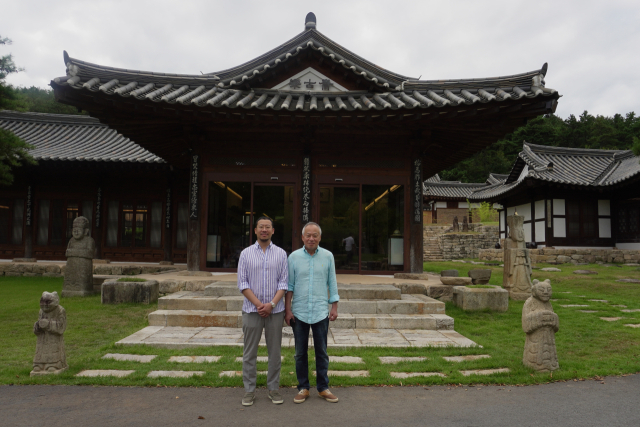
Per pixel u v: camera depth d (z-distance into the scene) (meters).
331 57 9.79
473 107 8.05
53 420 3.55
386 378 4.55
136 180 16.23
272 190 10.14
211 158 10.12
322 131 9.82
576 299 9.90
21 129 18.55
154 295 8.66
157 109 8.27
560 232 21.44
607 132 57.44
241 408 3.84
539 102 8.02
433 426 3.49
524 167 25.95
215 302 7.30
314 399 4.09
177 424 3.50
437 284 8.84
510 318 7.67
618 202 21.69
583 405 3.94
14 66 10.69
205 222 10.08
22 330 6.60
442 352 5.55
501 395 4.19
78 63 8.40
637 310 8.69
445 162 12.73
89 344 5.89
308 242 4.21
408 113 8.33
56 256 15.91
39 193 16.00
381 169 10.20
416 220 9.97
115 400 3.99
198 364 4.97
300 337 4.10
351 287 8.02
